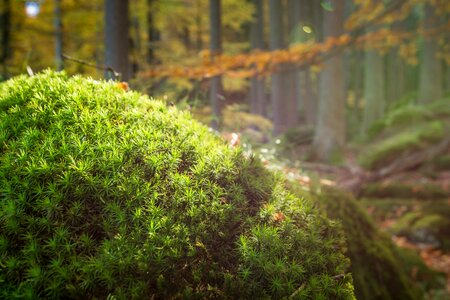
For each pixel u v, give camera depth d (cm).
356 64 2712
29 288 112
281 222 143
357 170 993
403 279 281
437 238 634
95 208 130
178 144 153
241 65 546
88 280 115
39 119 149
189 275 126
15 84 176
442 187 888
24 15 1080
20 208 124
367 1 809
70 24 1063
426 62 1709
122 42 438
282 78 1223
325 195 272
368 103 1947
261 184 154
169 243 125
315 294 126
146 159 142
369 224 304
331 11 1178
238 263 132
